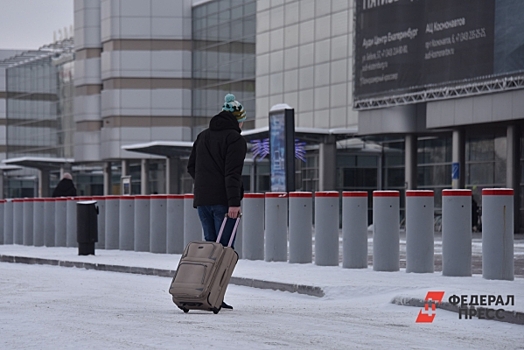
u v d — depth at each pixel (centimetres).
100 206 2723
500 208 1505
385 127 4791
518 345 881
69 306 1189
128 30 7738
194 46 7625
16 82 9825
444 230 1603
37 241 3058
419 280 1512
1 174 10119
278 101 6353
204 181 1205
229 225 1205
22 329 923
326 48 5903
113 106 7781
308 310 1182
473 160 4816
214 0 7294
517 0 3841
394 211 1734
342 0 5772
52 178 9381
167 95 7700
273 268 1820
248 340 856
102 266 2048
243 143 1202
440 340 905
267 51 6481
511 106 3941
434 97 4347
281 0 6322
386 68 4659
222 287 1108
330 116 5862
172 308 1187
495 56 3969
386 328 995
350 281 1499
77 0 8275
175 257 2267
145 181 7750
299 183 5922
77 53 8300
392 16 4609
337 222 1897
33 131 9531
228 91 7150
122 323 984
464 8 4138
